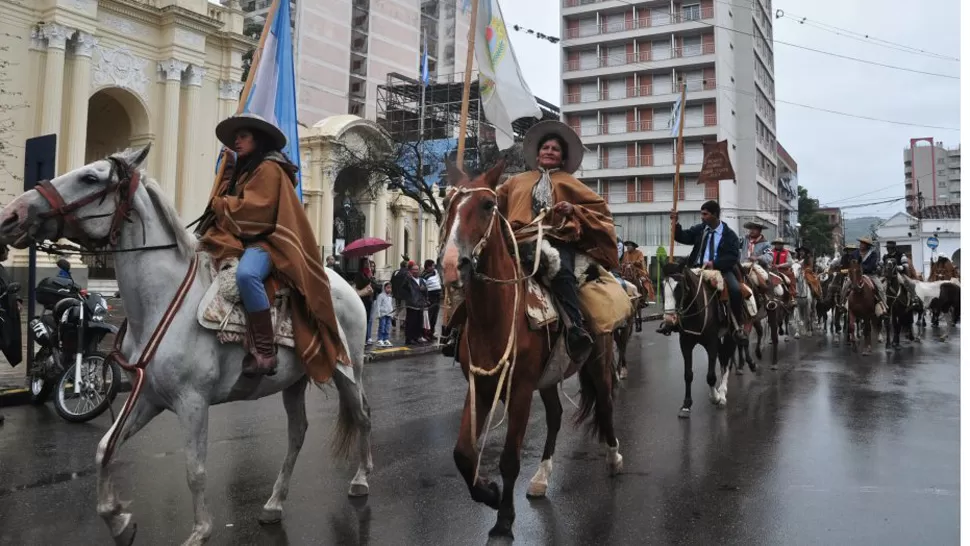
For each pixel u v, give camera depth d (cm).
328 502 496
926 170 8156
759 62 5612
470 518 466
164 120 2700
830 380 1104
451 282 351
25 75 2280
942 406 875
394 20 6638
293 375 439
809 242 6962
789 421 786
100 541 420
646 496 516
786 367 1271
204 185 2869
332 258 1808
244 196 416
